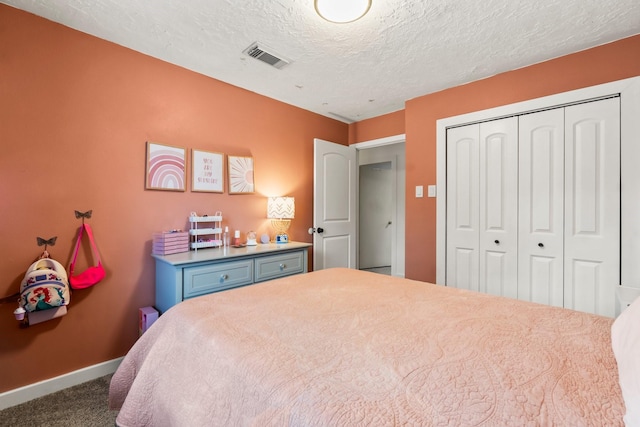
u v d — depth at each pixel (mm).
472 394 665
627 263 1916
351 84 2646
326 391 685
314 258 3238
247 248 2455
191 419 870
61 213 1795
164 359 1095
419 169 2924
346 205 3613
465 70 2377
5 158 1620
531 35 1889
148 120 2148
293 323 1091
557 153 2189
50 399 1697
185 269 1915
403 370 770
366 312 1206
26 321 1667
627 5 1600
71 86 1824
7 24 1614
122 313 2037
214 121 2521
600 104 2018
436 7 1609
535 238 2291
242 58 2193
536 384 700
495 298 1399
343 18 1671
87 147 1888
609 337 957
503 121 2438
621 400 636
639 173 1878
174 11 1667
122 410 1086
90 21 1765
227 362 874
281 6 1613
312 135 3387
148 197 2152
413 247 2969
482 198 2553
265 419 677
